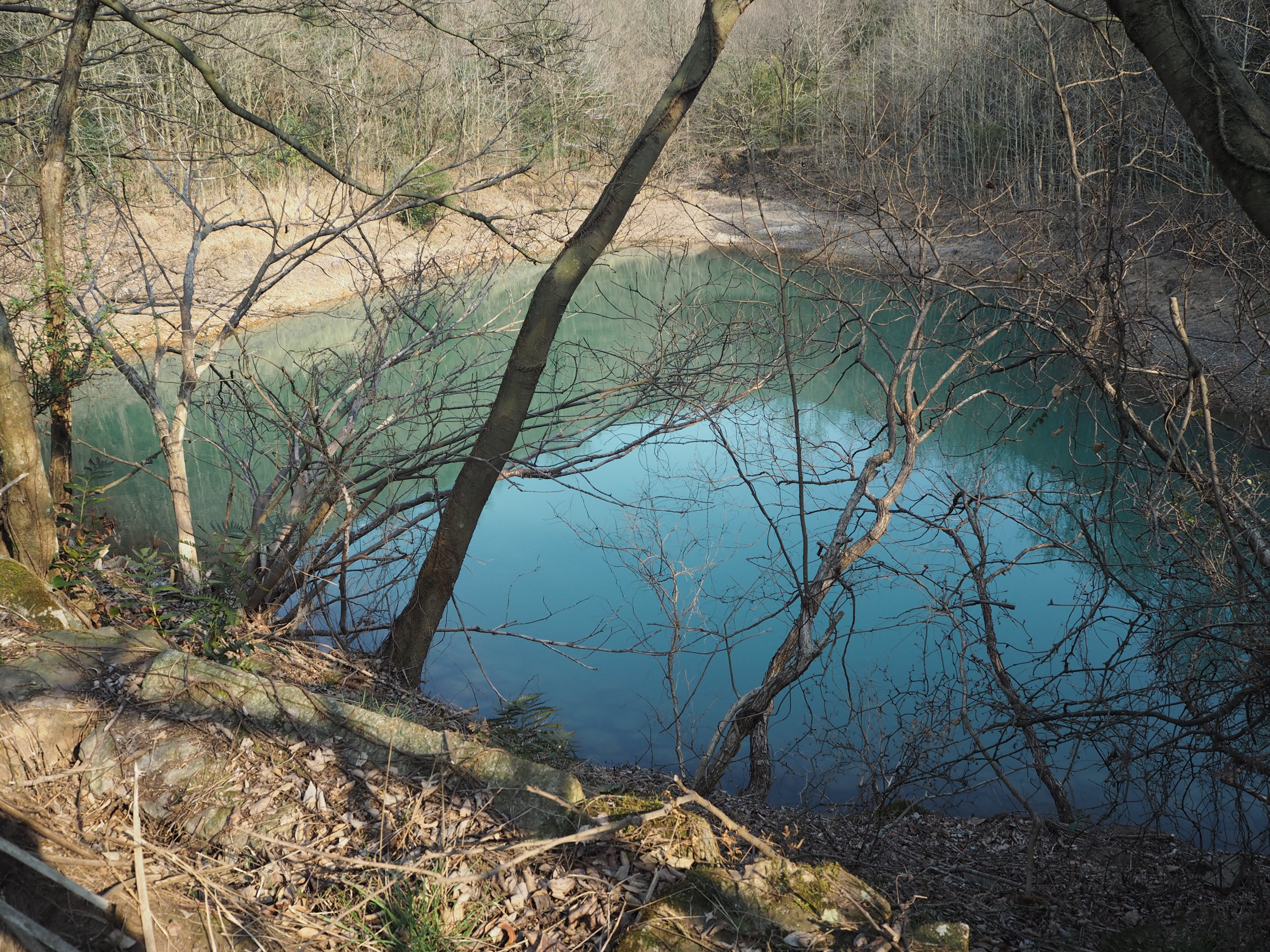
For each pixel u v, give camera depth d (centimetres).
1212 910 415
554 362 853
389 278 867
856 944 276
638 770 663
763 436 780
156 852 296
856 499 587
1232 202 573
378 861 303
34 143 770
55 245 601
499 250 816
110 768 329
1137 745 497
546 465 811
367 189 692
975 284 654
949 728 522
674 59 856
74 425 1499
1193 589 556
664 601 732
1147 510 536
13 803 304
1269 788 452
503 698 775
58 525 569
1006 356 624
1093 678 591
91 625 482
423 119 802
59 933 253
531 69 768
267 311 1725
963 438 1222
